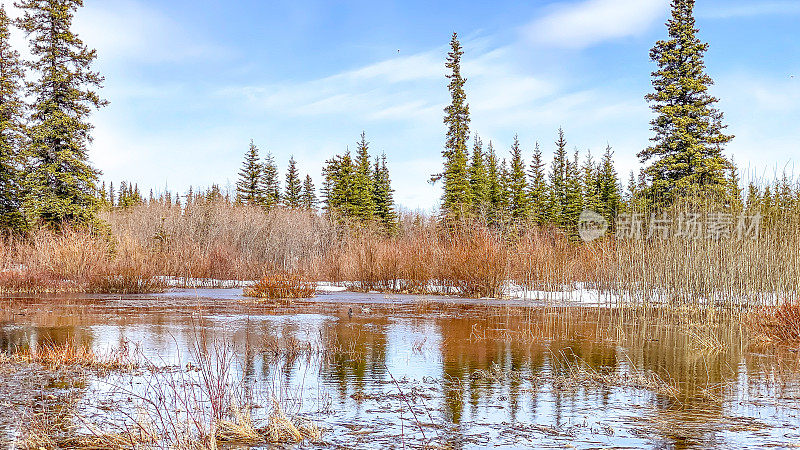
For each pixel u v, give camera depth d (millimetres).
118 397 8336
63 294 27250
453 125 44406
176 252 35500
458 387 9281
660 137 34344
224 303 23484
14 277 27422
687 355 12297
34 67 33906
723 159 32688
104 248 30797
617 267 24141
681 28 33562
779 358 11977
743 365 11219
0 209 35750
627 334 15359
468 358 11758
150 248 36938
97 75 35156
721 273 20031
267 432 6922
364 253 33062
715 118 33562
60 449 6254
